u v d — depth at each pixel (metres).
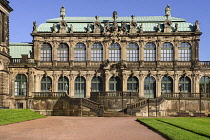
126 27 82.88
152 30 82.31
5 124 43.59
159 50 80.81
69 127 40.84
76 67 80.25
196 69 79.12
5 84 71.88
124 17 87.62
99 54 81.69
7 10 74.94
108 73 79.62
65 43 81.62
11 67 75.38
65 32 81.62
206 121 48.50
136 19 86.12
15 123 45.56
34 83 78.00
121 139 30.61
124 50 81.00
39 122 47.94
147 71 80.06
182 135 31.05
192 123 44.16
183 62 80.38
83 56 81.75
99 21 83.00
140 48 81.00
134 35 81.06
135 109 64.06
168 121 46.06
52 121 49.94
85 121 50.09
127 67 79.56
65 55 81.75
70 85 80.25
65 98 69.50
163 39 81.00
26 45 83.25
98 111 62.78
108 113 62.41
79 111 64.06
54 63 80.50
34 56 80.44
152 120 48.50
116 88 80.19
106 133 34.69
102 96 68.56
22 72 75.69
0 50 71.44
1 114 49.41
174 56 80.62
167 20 81.50
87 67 80.12
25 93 75.69
